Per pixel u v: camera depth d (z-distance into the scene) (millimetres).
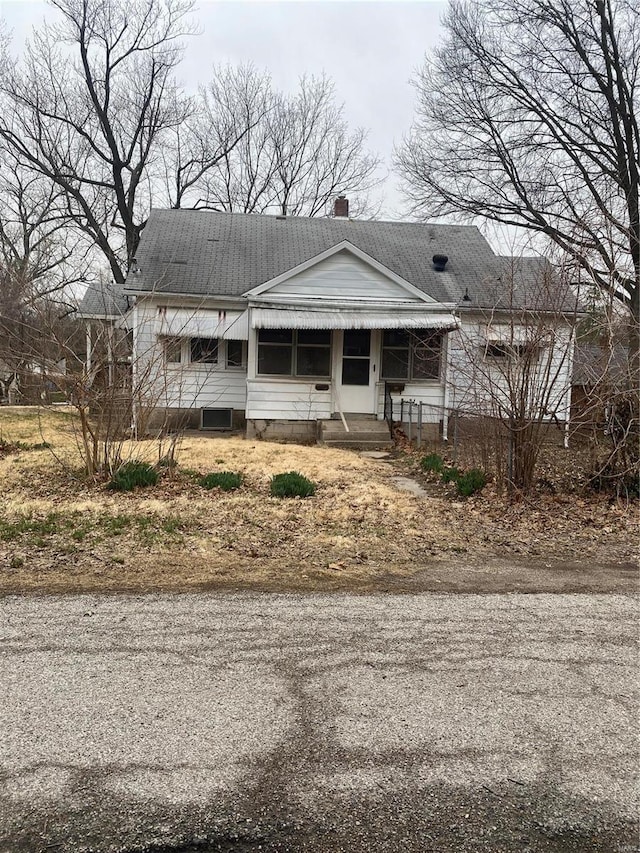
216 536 6852
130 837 2363
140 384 9695
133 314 14930
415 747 2963
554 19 18203
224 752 2879
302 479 9445
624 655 4047
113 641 4039
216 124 33594
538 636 4328
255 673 3656
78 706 3234
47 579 5285
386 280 16719
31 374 9320
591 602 5074
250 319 15461
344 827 2451
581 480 10000
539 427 9266
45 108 27859
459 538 7148
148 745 2912
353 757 2871
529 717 3258
